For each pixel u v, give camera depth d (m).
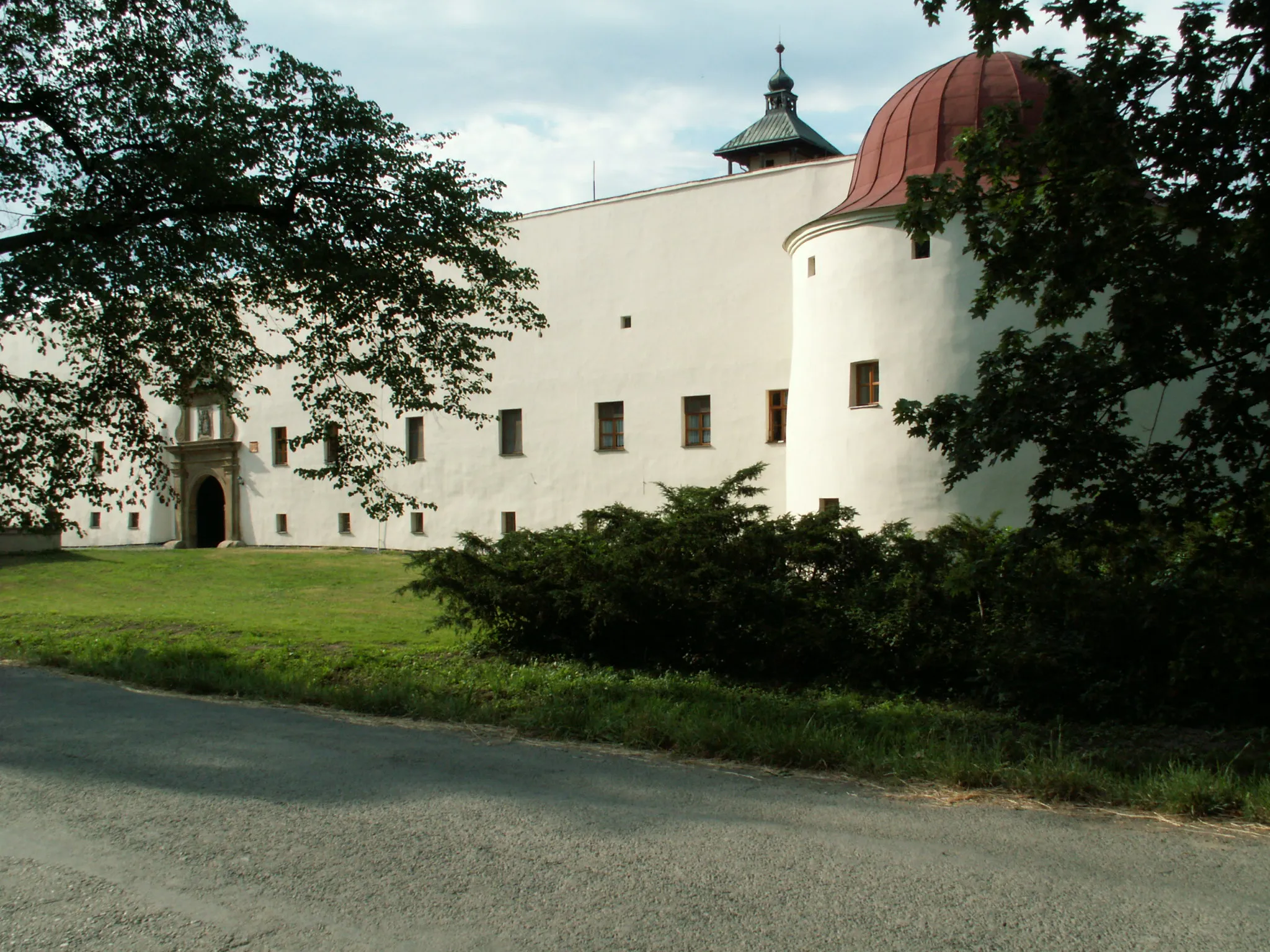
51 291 12.85
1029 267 9.15
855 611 11.39
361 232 15.19
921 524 20.69
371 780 6.32
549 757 7.05
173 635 15.63
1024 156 9.25
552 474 32.34
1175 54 8.73
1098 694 9.36
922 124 22.27
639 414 30.66
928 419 9.28
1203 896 4.32
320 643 14.59
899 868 4.66
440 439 34.94
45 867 4.75
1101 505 8.60
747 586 11.98
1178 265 8.43
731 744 7.17
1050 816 5.55
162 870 4.69
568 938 3.92
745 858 4.79
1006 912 4.14
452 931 3.99
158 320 14.77
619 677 11.89
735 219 29.30
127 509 44.38
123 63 14.33
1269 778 6.06
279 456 39.25
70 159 14.67
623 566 12.41
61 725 8.17
